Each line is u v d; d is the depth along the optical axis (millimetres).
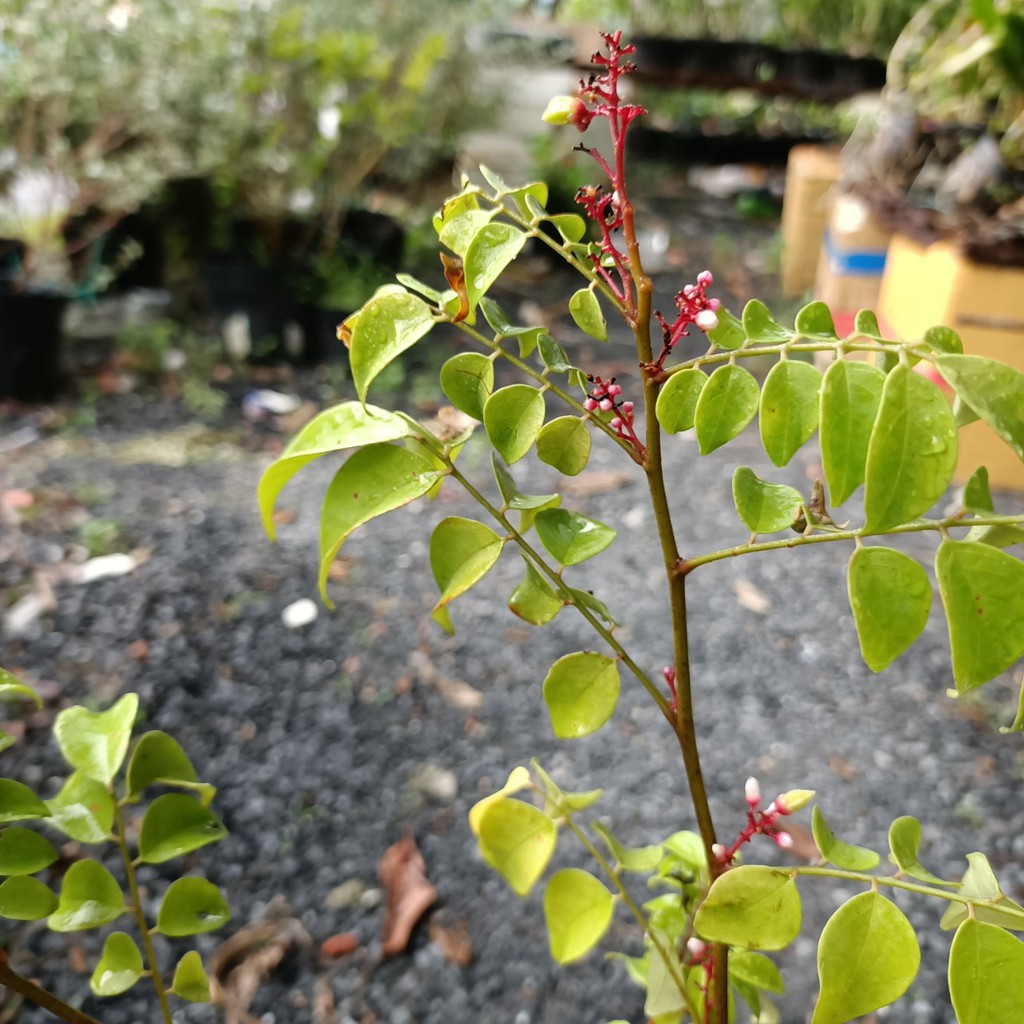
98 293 2111
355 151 2025
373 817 840
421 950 722
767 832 382
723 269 2555
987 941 312
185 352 1941
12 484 1333
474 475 1455
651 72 3043
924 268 1517
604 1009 673
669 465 1512
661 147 3732
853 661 1062
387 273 2158
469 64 2248
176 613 1068
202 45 1862
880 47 2990
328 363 1982
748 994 491
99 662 980
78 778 448
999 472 1408
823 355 1716
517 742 932
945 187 1527
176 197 1984
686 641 375
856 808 858
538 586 374
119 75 1760
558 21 3570
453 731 942
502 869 367
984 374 285
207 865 785
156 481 1409
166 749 464
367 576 1186
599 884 384
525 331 374
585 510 1375
